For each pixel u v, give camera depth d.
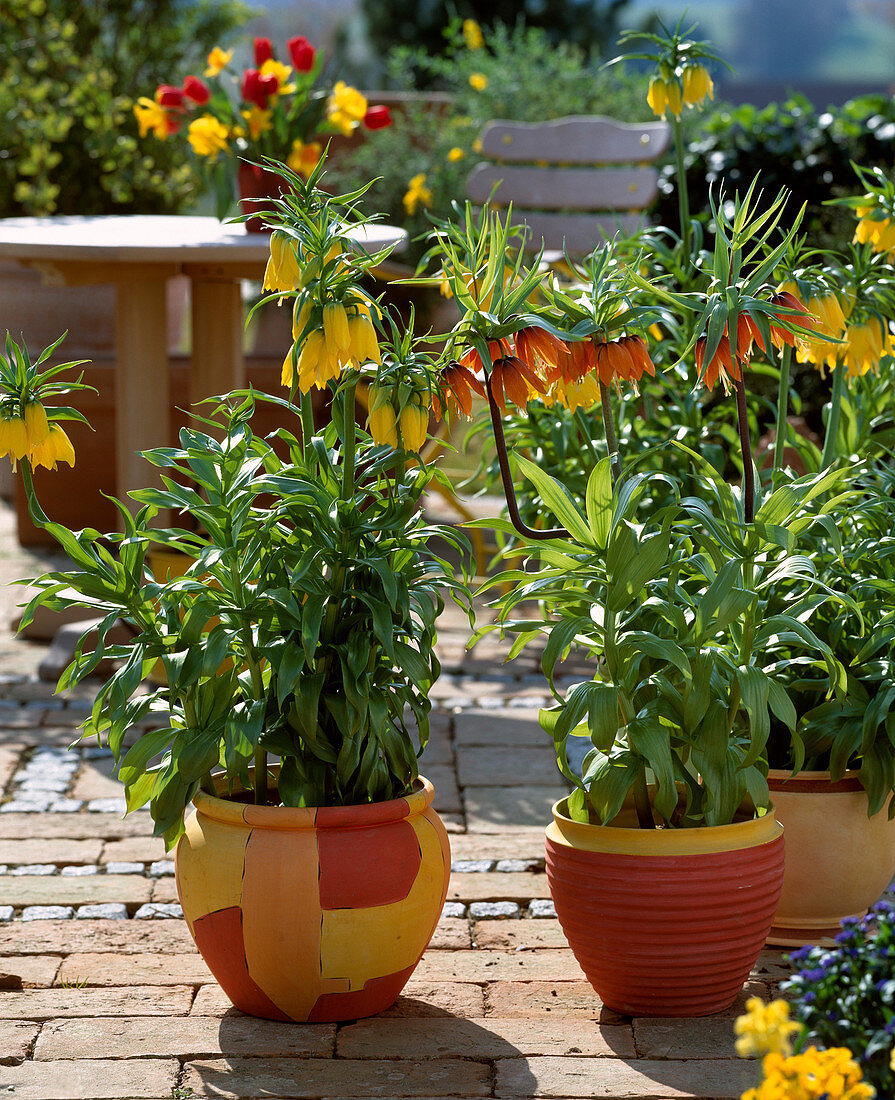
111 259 3.70
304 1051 2.20
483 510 6.56
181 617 2.34
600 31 14.98
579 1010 2.35
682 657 2.16
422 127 7.59
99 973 2.50
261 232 4.36
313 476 2.25
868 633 2.59
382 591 2.30
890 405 3.17
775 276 2.43
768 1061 1.51
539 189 5.33
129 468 4.46
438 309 6.84
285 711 2.29
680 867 2.19
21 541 6.13
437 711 4.13
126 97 8.06
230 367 4.52
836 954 1.76
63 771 3.60
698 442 3.14
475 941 2.64
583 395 2.32
